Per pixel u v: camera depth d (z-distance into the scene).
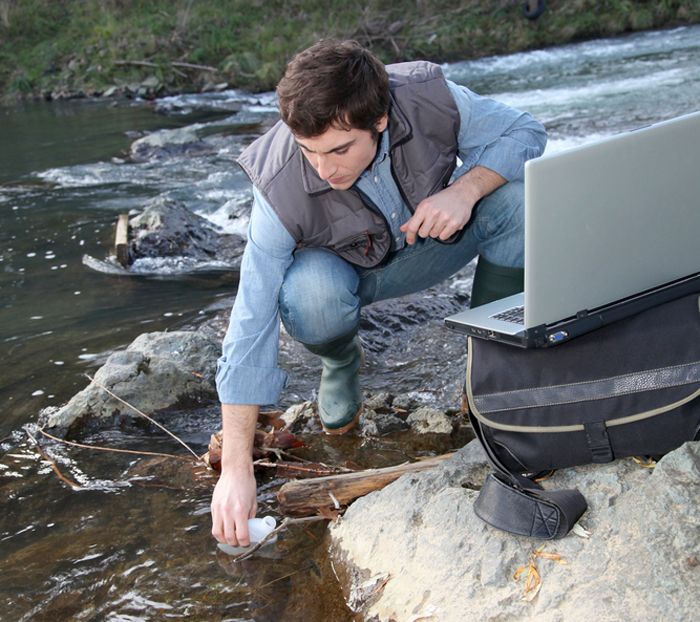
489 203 2.49
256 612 1.98
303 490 2.30
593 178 1.84
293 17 14.95
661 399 1.91
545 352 1.99
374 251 2.42
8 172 7.52
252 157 2.31
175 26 14.62
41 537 2.31
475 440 2.38
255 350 2.18
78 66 13.80
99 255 4.91
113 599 2.06
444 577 1.90
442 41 13.74
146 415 2.94
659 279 2.03
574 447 1.97
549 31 13.70
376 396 2.93
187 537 2.27
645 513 1.86
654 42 12.24
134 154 7.88
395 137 2.22
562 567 1.82
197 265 4.71
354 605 1.97
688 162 1.97
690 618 1.64
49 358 3.45
